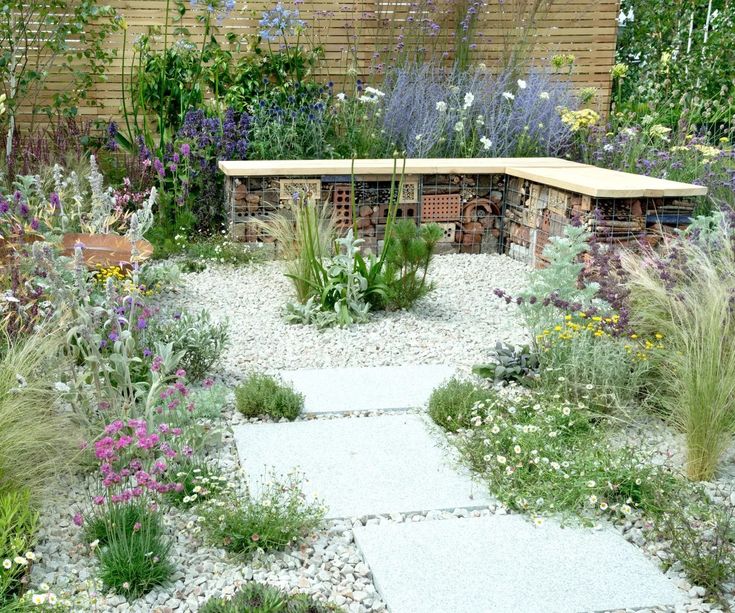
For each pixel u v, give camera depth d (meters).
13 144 8.30
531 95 9.12
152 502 3.25
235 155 8.15
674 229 6.14
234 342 5.35
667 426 4.14
